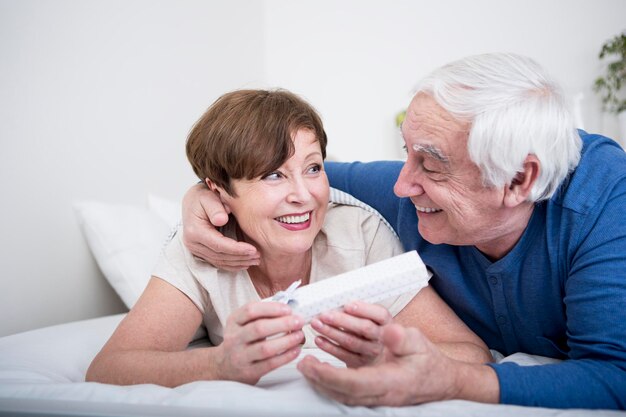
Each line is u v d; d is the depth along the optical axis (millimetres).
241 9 3342
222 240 1049
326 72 3723
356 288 837
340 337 807
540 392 776
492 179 907
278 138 1014
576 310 897
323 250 1200
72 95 1814
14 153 1572
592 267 886
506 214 965
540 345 1112
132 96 2150
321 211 1099
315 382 730
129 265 1727
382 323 796
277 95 1102
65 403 751
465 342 1073
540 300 1040
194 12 2723
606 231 898
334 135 3740
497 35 3217
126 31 2133
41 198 1660
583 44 3000
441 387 748
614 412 724
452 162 924
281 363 813
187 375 887
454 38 3352
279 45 3807
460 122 898
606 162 963
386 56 3555
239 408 718
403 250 1231
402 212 1202
